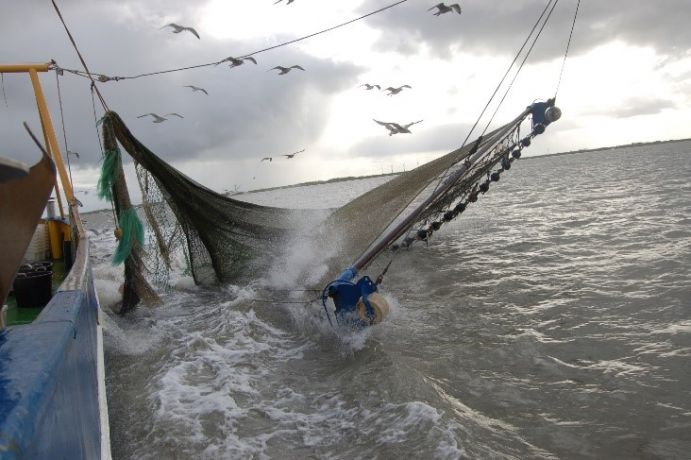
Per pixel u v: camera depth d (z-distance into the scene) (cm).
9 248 244
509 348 753
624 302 922
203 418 567
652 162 7694
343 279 889
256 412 589
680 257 1198
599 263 1243
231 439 527
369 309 826
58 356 243
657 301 906
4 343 263
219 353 786
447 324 886
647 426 532
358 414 570
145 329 942
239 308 1009
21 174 179
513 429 539
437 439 492
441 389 630
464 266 1355
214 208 1214
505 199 3441
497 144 1212
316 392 643
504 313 926
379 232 1123
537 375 663
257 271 1253
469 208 2928
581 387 622
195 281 1280
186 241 1252
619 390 608
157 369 730
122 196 1002
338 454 498
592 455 489
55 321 313
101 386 517
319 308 981
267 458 495
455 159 1193
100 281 1332
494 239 1758
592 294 990
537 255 1424
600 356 706
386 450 489
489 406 591
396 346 790
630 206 2362
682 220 1764
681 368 646
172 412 581
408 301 1055
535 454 491
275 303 1038
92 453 351
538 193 3756
